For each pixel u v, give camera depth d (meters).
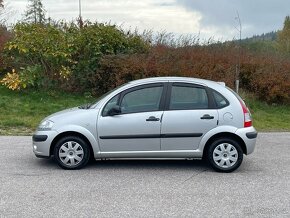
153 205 6.02
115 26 17.42
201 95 7.91
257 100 17.34
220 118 7.79
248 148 7.85
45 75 16.62
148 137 7.75
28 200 6.18
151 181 7.22
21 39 16.05
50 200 6.19
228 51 18.08
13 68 17.06
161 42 18.11
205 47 18.11
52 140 7.85
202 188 6.86
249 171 7.98
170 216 5.60
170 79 8.01
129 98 7.90
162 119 7.75
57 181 7.15
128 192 6.61
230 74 16.77
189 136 7.77
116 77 16.09
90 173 7.67
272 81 17.05
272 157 9.21
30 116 13.91
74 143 7.87
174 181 7.23
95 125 7.78
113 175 7.56
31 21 18.58
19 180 7.19
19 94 16.12
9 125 12.60
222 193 6.61
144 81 8.01
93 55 16.52
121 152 7.81
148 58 16.41
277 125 14.07
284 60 18.08
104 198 6.30
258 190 6.78
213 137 7.84
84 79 16.56
